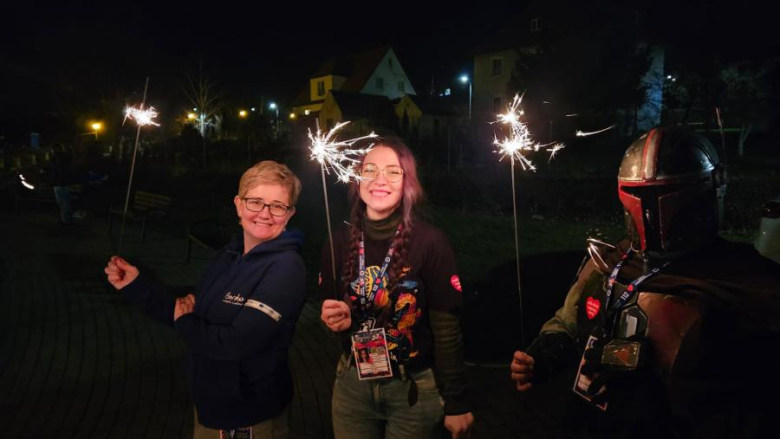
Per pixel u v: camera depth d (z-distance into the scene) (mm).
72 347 5086
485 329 5410
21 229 12094
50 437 3508
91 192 18906
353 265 2092
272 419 2084
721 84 21016
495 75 39188
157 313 2018
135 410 3881
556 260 8047
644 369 1466
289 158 24078
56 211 15180
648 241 1560
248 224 2078
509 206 13016
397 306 1999
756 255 1476
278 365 2057
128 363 4723
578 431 1698
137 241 10742
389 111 30312
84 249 9883
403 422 2045
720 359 1360
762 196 9867
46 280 7570
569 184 12281
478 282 7035
